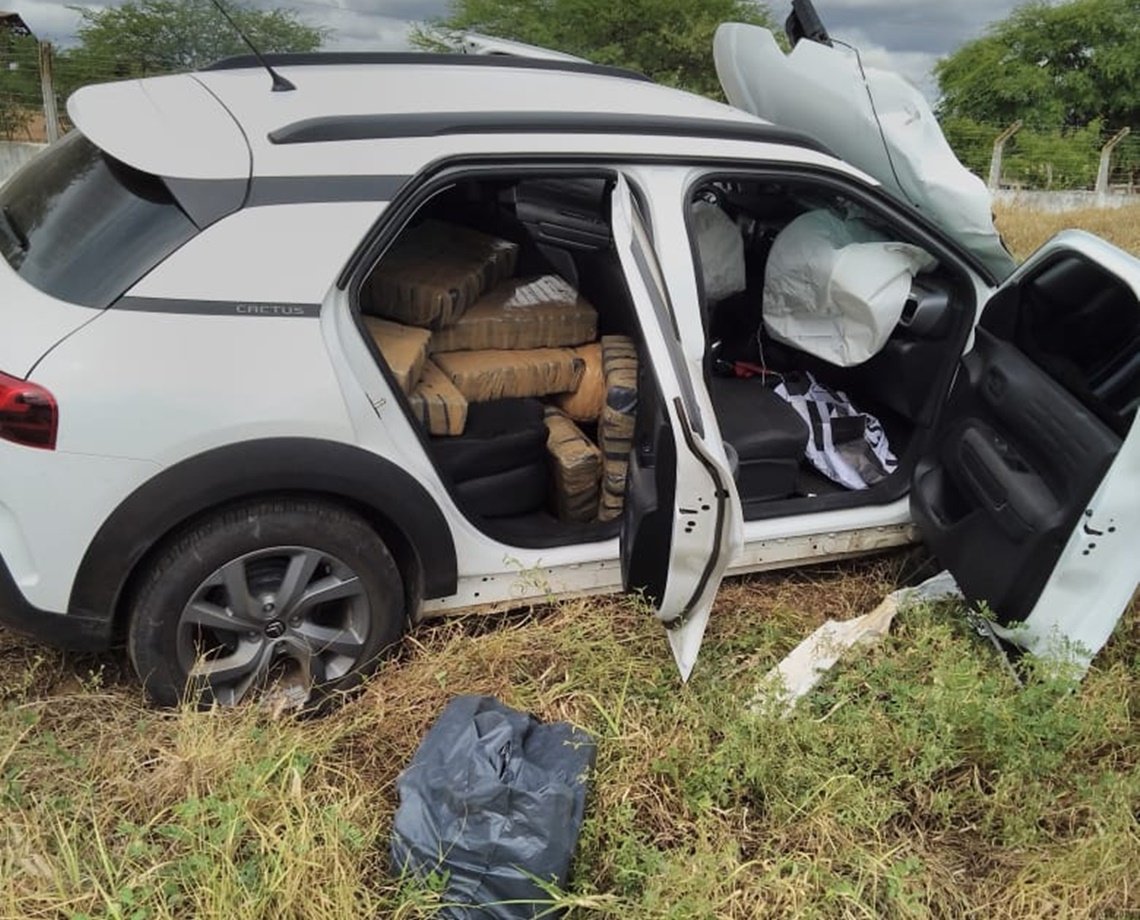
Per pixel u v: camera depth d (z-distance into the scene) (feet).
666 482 8.11
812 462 10.84
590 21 64.18
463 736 7.22
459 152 7.99
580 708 8.50
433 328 9.52
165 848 6.93
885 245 10.07
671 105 9.66
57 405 7.00
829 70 10.41
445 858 6.56
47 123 32.96
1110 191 62.90
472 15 65.92
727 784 7.83
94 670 8.75
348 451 7.81
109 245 7.41
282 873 6.48
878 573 11.02
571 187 10.93
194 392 7.29
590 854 7.09
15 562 7.37
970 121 83.15
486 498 9.48
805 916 6.75
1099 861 7.22
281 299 7.54
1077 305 9.35
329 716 8.42
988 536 9.23
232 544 7.78
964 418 9.84
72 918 6.08
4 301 7.43
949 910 7.13
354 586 8.32
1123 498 8.22
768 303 11.10
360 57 10.35
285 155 7.70
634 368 10.02
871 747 8.12
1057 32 98.58
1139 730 8.75
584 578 9.40
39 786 7.41
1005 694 8.96
